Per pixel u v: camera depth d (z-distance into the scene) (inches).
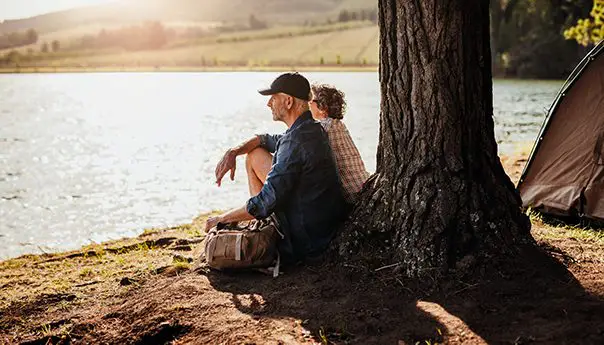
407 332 157.8
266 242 204.5
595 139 282.7
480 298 171.6
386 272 189.6
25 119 1202.6
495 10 2486.5
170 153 708.0
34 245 346.9
